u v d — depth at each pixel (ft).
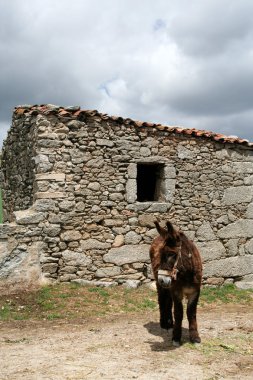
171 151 37.88
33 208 33.40
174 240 19.76
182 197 38.06
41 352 20.51
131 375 17.47
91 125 35.04
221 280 39.45
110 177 35.40
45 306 29.37
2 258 31.78
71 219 33.94
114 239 35.24
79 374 17.52
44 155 33.45
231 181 40.57
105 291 33.12
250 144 41.42
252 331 25.43
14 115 40.70
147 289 35.04
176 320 21.54
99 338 23.09
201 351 20.99
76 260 33.88
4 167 45.14
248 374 18.11
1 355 20.06
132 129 36.45
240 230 40.63
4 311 28.27
